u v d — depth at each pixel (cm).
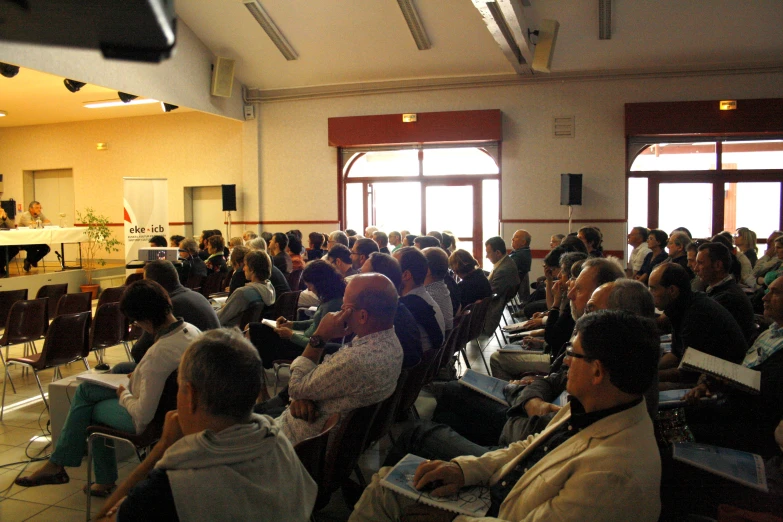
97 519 169
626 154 1048
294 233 935
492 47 1029
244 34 1052
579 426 155
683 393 252
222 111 1145
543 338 410
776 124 972
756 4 896
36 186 1501
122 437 261
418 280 370
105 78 843
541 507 147
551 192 1078
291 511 145
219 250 835
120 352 625
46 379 518
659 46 978
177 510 128
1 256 1079
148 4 57
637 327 148
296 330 424
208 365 141
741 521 169
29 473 322
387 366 233
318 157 1193
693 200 1049
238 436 139
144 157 1360
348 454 231
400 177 1170
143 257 748
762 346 254
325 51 1077
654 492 141
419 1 948
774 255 710
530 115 1079
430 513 180
